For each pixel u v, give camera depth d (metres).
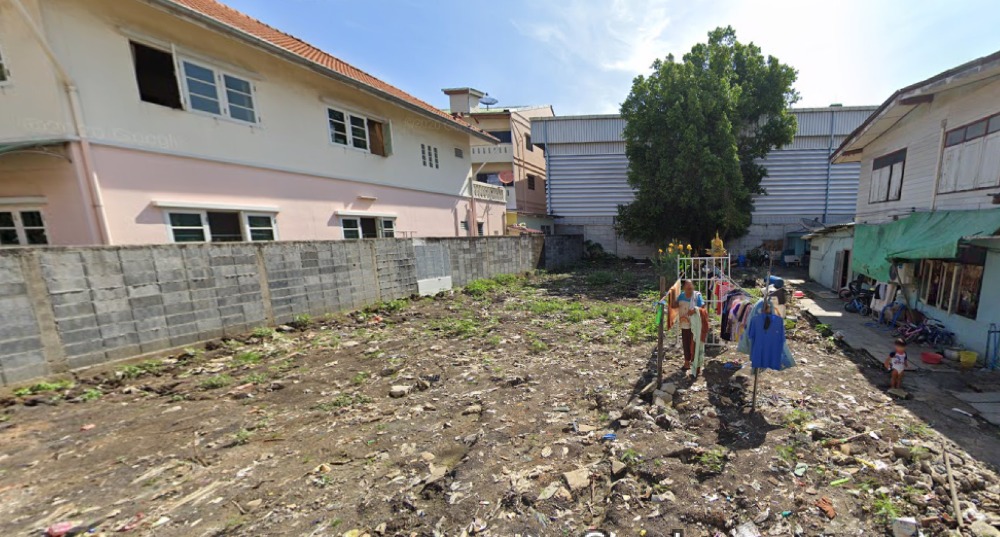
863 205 10.95
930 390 5.18
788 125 18.27
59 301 5.18
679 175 17.36
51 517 2.86
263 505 3.02
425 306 11.07
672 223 19.27
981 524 2.62
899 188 9.07
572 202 24.86
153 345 6.17
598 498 3.03
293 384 5.55
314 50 13.02
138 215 7.69
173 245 6.43
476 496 3.06
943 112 7.48
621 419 4.31
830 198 22.38
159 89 8.13
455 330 8.42
